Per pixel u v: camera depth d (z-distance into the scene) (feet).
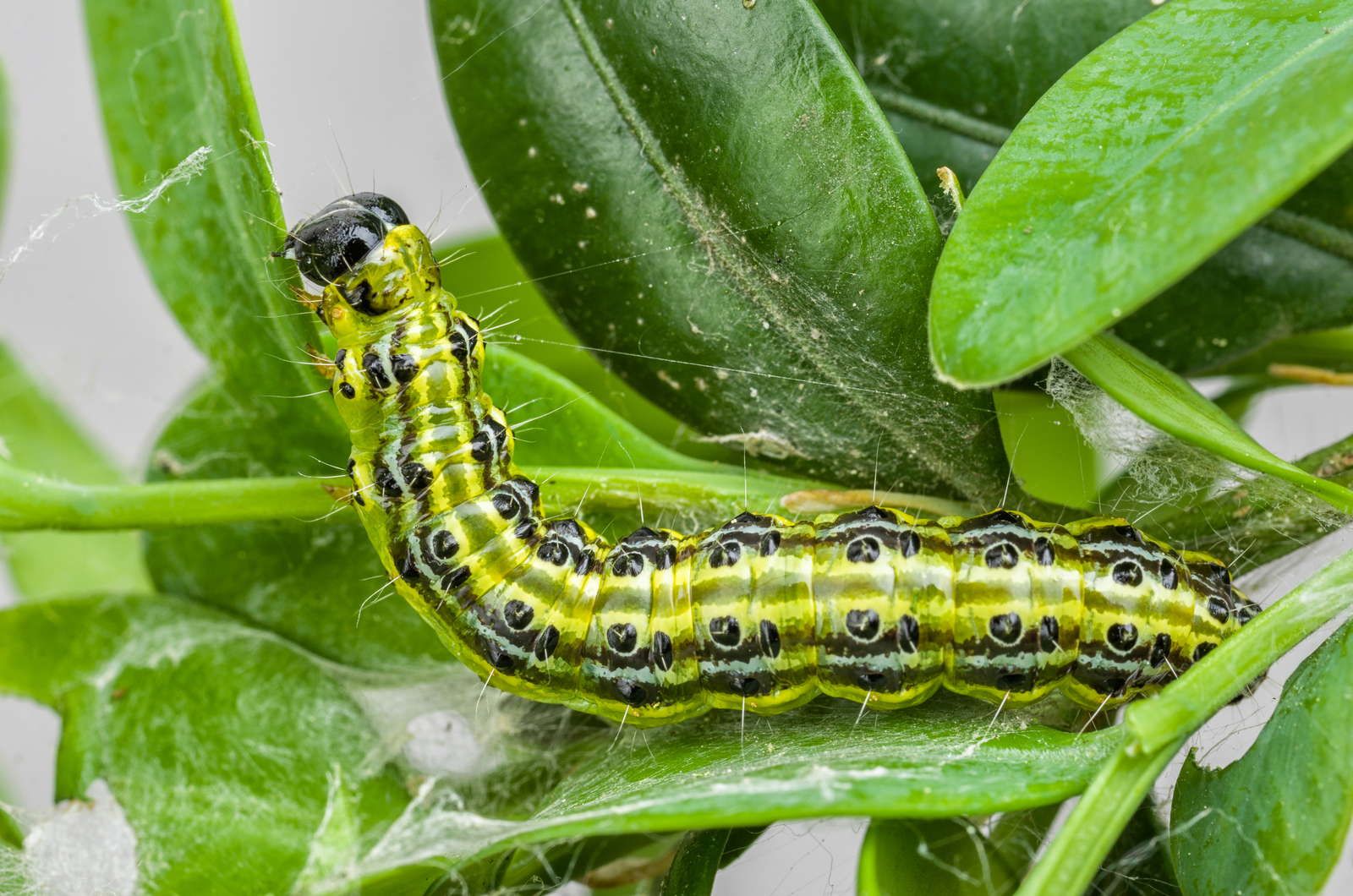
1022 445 0.46
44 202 0.57
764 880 0.48
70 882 0.44
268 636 0.45
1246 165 0.40
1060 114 0.41
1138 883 0.43
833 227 0.43
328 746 0.44
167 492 0.43
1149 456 0.44
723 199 0.43
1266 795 0.41
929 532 0.43
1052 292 0.40
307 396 0.44
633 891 0.46
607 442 0.44
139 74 0.43
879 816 0.40
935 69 0.44
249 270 0.43
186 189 0.44
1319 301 0.44
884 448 0.44
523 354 0.47
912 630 0.43
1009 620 0.43
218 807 0.44
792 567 0.43
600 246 0.44
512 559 0.43
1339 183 0.44
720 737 0.43
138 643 0.45
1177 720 0.40
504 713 0.46
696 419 0.44
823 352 0.43
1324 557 0.45
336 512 0.44
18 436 0.49
